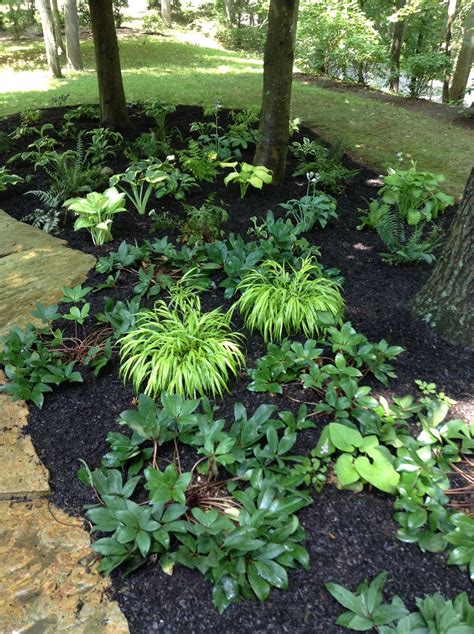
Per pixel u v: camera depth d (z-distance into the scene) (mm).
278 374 2949
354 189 6488
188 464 2480
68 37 13312
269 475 2322
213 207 5047
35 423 2785
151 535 2055
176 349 2920
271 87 5703
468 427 2650
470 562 1966
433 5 13352
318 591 1938
